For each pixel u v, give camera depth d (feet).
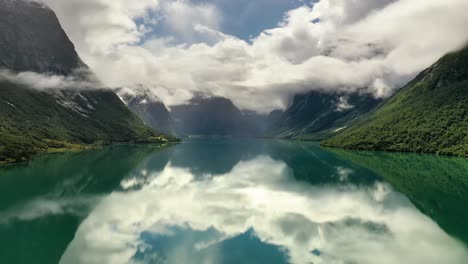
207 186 353.31
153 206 272.51
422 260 169.68
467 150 611.06
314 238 201.87
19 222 231.71
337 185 354.54
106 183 368.27
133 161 581.53
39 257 177.47
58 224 228.22
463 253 178.19
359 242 194.59
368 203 276.41
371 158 622.13
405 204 272.92
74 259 174.50
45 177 399.85
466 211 251.80
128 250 187.21
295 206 270.26
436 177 397.39
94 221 234.79
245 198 298.15
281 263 169.78
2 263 169.99
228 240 200.54
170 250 186.29
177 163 558.97
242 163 564.71
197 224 229.45
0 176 404.16
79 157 638.53
